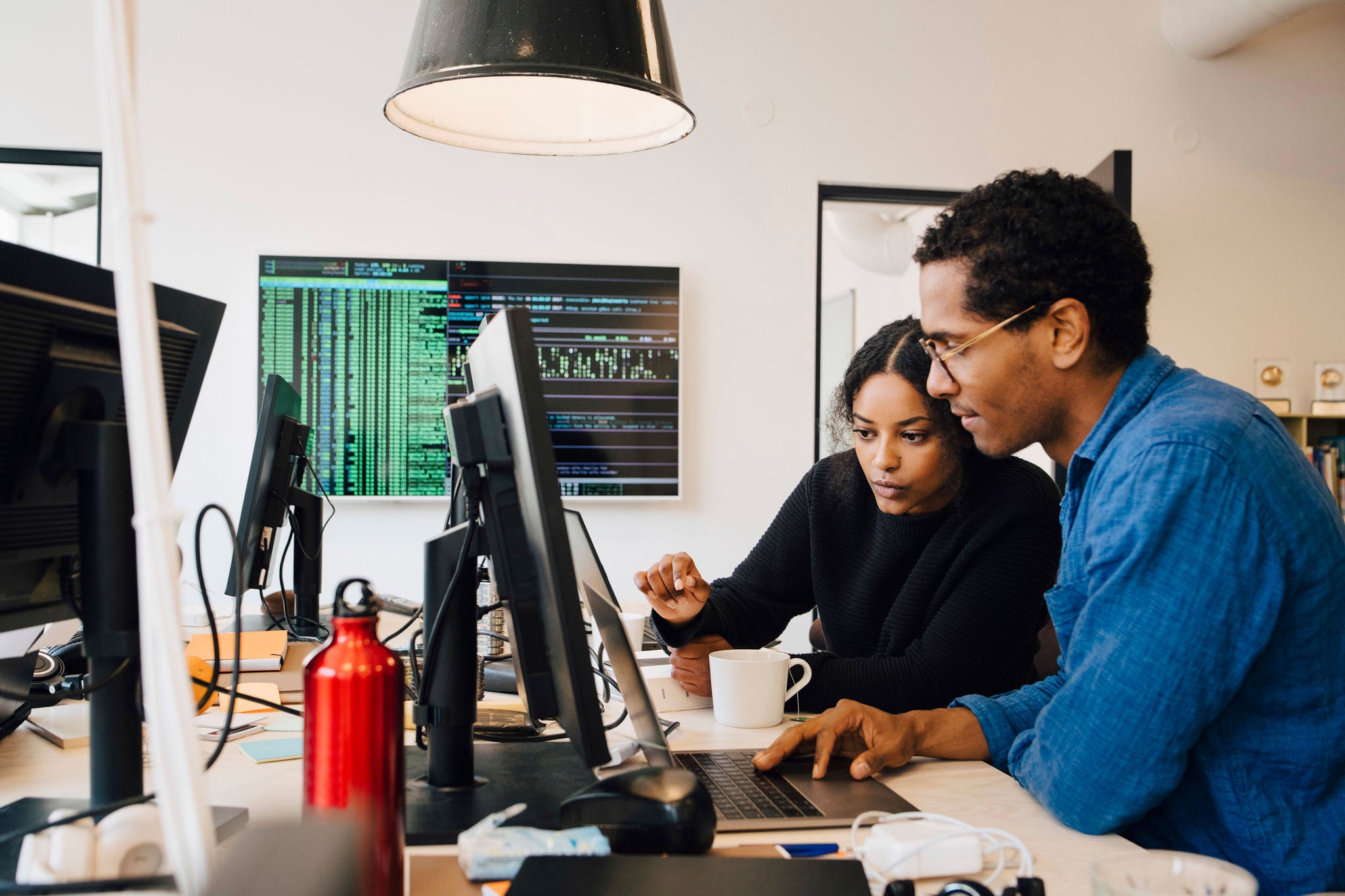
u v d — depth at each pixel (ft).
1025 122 12.03
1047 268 3.27
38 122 10.30
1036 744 3.21
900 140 11.78
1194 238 12.49
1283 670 3.07
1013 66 12.02
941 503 5.07
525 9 4.19
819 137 11.66
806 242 11.62
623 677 3.12
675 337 11.27
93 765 2.65
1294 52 12.73
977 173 11.93
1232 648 2.90
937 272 3.51
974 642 4.63
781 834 2.84
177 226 10.57
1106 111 12.23
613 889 2.21
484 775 3.20
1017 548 4.77
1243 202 12.59
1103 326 3.35
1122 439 3.24
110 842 2.12
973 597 4.71
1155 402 3.31
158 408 1.70
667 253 11.40
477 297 10.95
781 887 2.23
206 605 2.89
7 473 2.53
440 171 11.01
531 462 2.53
